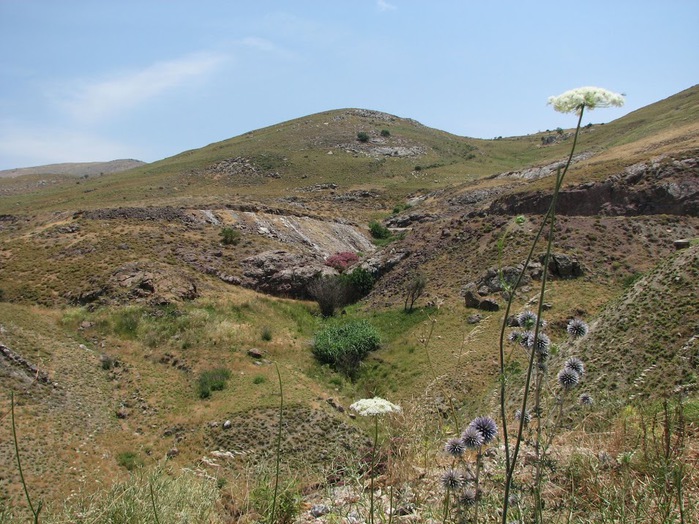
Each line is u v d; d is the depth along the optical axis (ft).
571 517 12.17
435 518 12.30
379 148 452.76
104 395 93.20
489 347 94.79
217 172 402.31
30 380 87.15
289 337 131.64
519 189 182.39
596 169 177.47
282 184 374.63
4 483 58.03
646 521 11.73
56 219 202.59
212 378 103.09
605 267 127.85
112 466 70.95
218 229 201.57
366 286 171.32
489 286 128.98
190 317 128.98
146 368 106.32
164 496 16.62
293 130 501.97
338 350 117.91
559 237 142.20
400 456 14.70
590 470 13.67
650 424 15.62
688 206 145.59
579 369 12.40
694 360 36.73
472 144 516.32
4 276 148.25
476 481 10.96
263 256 177.37
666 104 406.82
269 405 90.48
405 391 94.73
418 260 169.89
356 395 103.24
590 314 102.17
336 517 14.24
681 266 71.46
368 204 315.58
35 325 111.14
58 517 16.19
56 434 75.87
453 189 295.89
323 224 238.89
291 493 16.84
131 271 146.61
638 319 64.34
